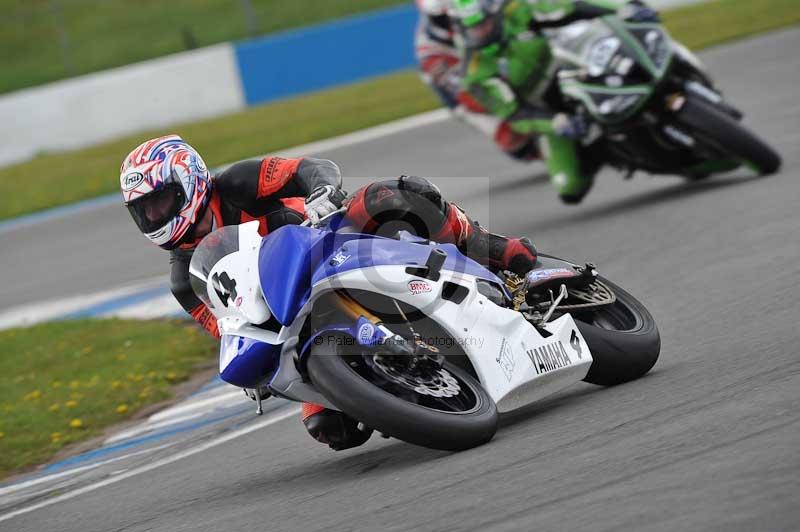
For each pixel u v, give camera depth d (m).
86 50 91.69
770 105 42.91
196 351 29.08
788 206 26.39
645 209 31.34
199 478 18.06
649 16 29.55
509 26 31.67
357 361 14.69
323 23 91.81
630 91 28.84
